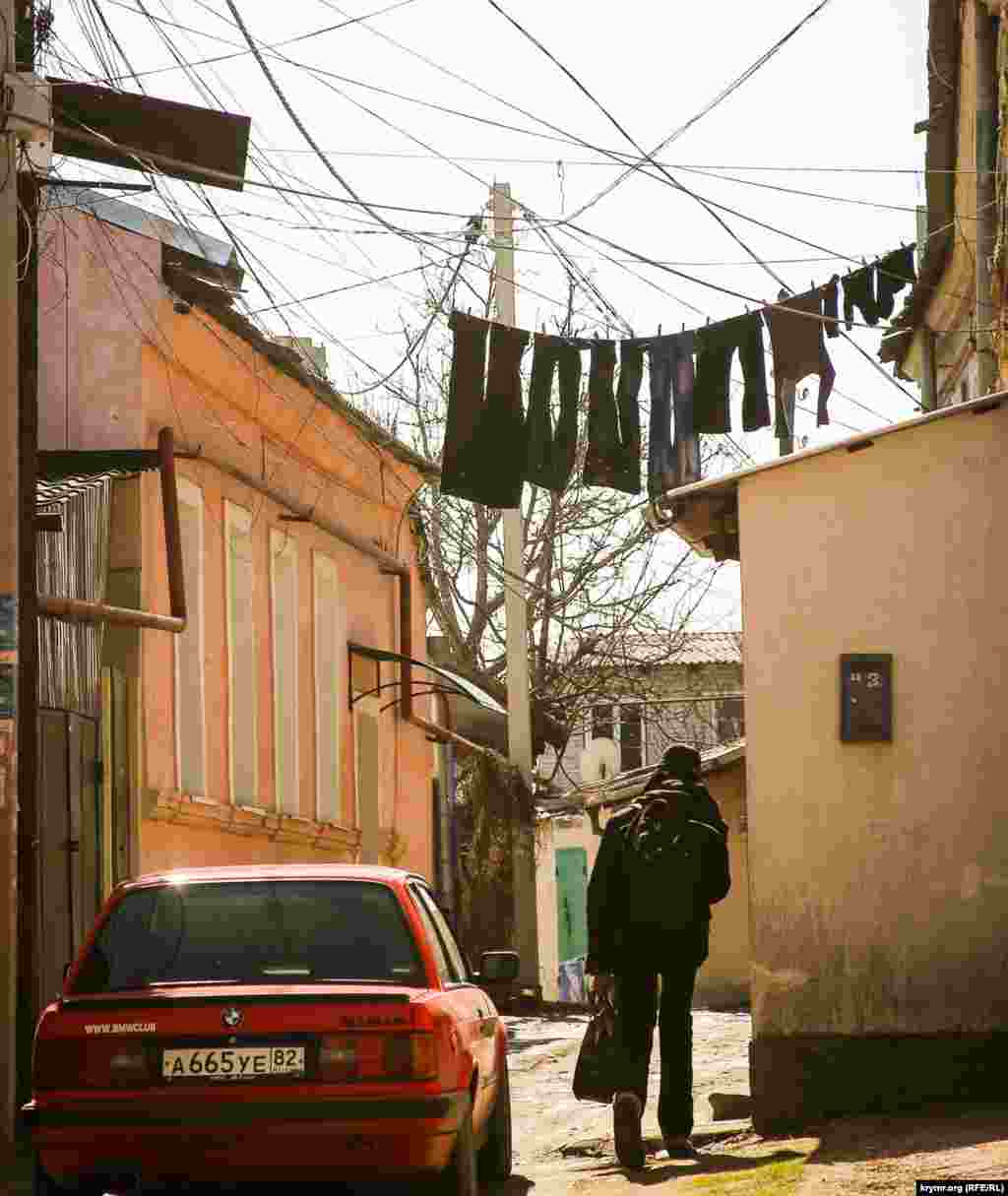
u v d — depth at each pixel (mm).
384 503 26906
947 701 11883
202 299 18312
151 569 17219
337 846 24375
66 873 14336
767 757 11977
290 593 22859
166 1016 8367
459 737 29719
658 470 15656
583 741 51312
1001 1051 11602
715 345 15688
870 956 11773
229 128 13453
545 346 15688
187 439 18828
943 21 20047
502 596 39562
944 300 22656
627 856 11242
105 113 13266
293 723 22719
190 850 18406
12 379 11305
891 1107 11648
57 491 14297
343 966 8906
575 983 43250
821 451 12023
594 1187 10281
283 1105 8266
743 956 32312
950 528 11977
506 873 31266
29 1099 11305
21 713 11562
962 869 11766
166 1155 8289
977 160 18203
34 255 12055
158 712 17297
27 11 11945
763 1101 11766
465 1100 8844
